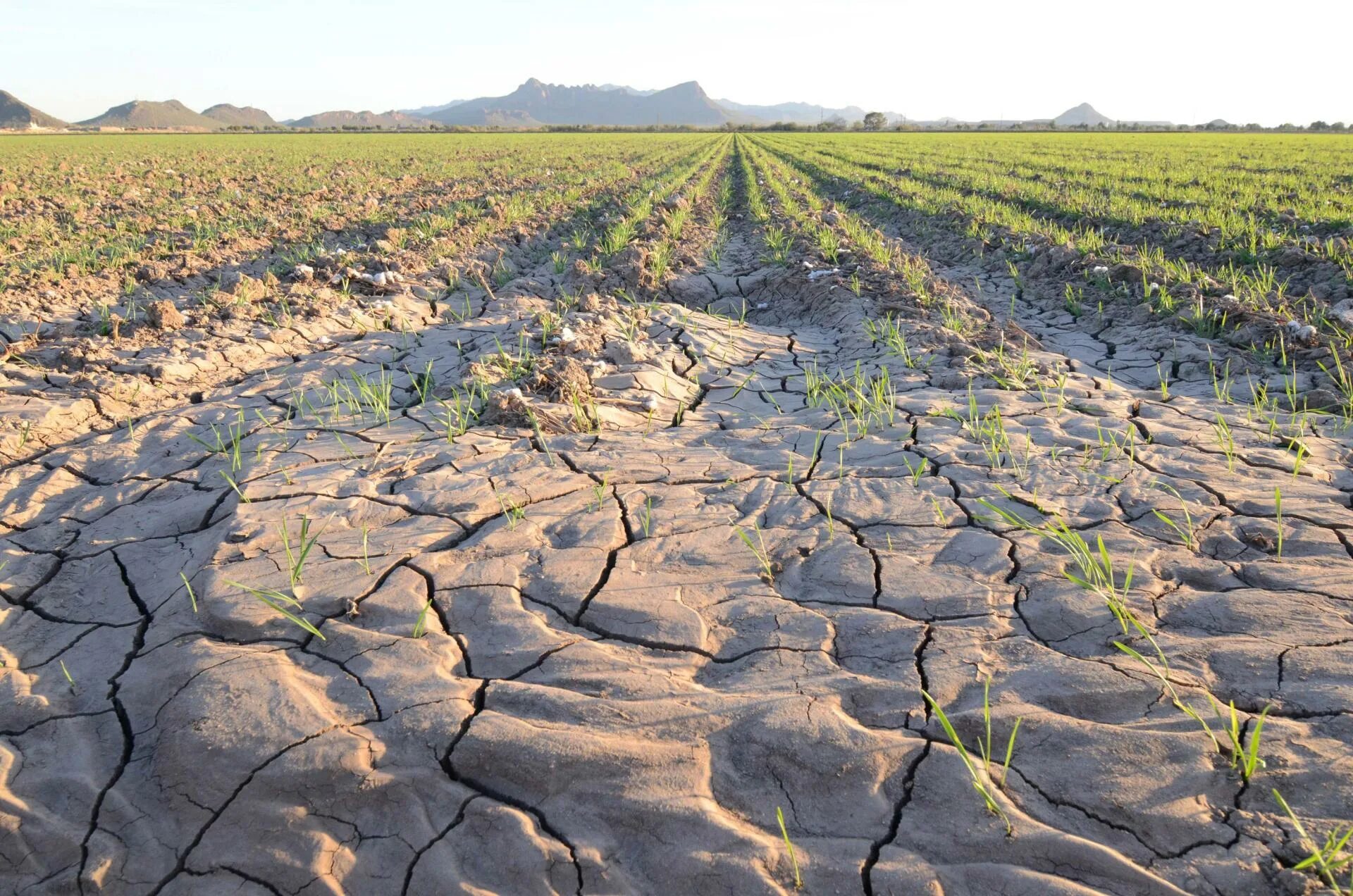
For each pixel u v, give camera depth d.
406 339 5.89
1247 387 4.45
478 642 2.34
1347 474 3.09
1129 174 18.12
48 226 11.39
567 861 1.70
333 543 2.83
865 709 2.03
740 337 6.00
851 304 6.67
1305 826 1.63
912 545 2.74
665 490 3.22
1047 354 5.18
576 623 2.43
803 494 3.14
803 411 4.38
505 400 4.12
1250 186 14.75
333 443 3.80
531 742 1.93
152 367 4.99
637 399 4.45
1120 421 3.77
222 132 82.44
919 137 55.41
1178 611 2.30
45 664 2.38
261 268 8.89
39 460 3.76
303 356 5.65
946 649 2.21
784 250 9.45
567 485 3.25
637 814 1.78
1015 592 2.45
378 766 1.91
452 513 3.04
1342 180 15.77
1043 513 2.88
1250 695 1.96
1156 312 6.15
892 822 1.74
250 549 2.79
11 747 2.06
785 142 48.50
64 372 5.04
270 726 2.00
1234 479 3.05
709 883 1.64
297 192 16.80
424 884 1.69
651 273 8.13
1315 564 2.47
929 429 3.75
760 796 1.82
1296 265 7.43
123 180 19.66
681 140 54.19
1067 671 2.08
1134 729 1.88
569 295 7.58
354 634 2.36
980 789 1.74
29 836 1.83
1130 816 1.69
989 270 9.13
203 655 2.27
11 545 3.01
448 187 18.31
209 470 3.60
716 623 2.40
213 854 1.78
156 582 2.75
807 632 2.33
